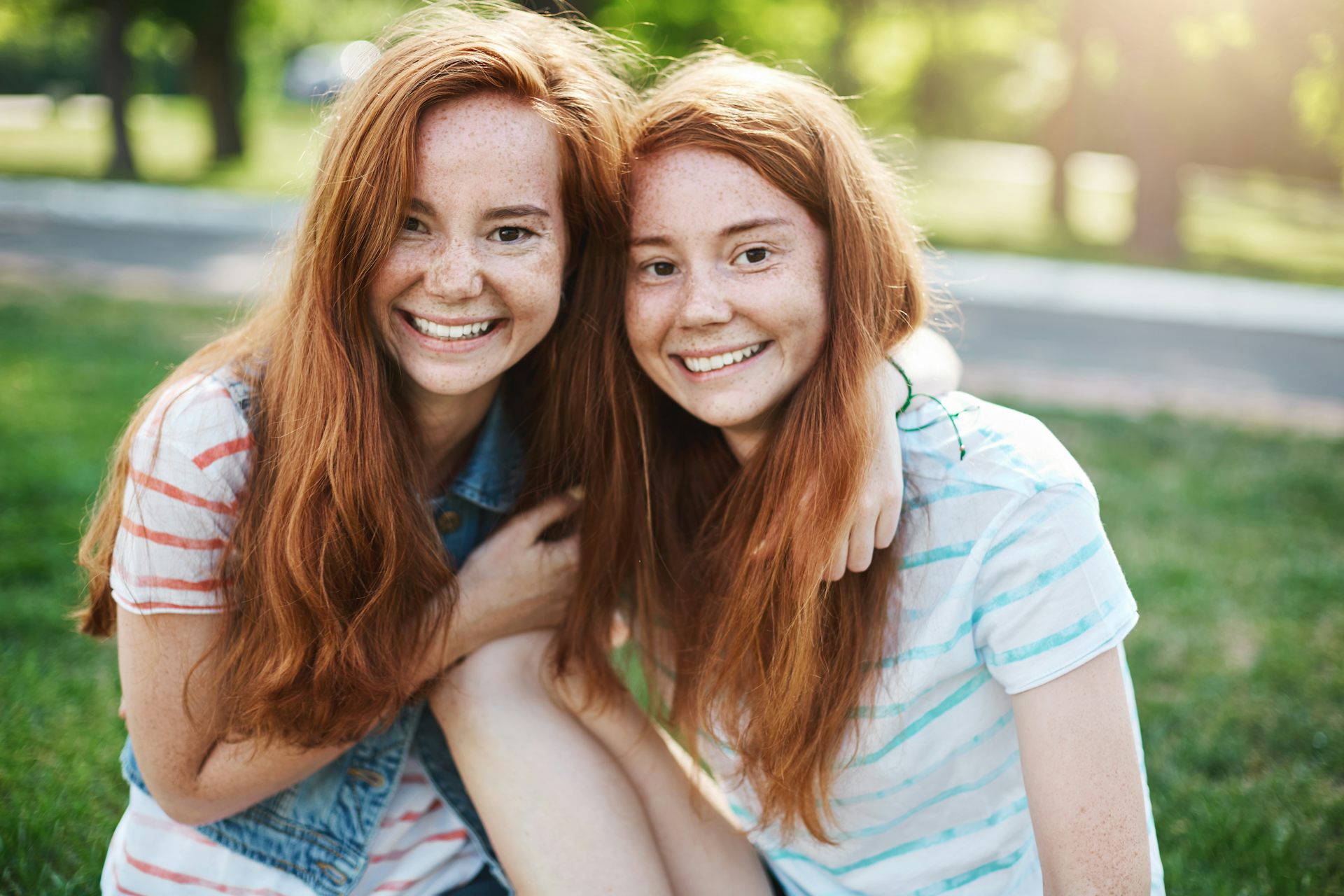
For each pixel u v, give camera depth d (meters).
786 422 1.60
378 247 1.56
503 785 1.69
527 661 1.80
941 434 1.59
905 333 1.67
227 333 1.86
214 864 1.74
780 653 1.60
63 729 2.58
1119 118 15.52
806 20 15.19
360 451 1.60
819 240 1.59
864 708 1.62
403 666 1.68
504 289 1.60
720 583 1.72
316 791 1.76
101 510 1.81
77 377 5.63
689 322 1.58
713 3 12.42
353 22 28.34
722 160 1.56
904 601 1.58
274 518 1.60
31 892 2.07
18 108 27.44
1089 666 1.51
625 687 1.85
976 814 1.68
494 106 1.57
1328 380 8.21
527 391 1.86
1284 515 4.57
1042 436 1.56
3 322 6.86
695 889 1.82
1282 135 27.20
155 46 23.55
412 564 1.66
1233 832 2.39
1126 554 4.05
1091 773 1.51
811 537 1.53
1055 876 1.53
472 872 1.84
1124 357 8.75
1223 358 8.95
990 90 26.20
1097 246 15.51
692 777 1.89
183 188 15.23
